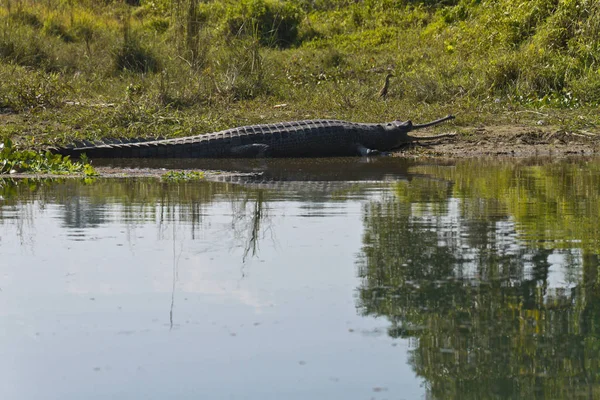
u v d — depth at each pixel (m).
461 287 11.12
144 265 12.36
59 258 12.80
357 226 15.61
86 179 24.38
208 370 8.28
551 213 17.19
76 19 61.31
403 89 45.72
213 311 10.11
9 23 53.16
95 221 16.23
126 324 9.63
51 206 18.30
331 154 32.81
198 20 53.00
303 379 8.04
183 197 19.91
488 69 45.84
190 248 13.56
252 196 20.12
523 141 34.47
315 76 50.09
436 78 45.78
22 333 9.36
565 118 37.81
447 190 21.30
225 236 14.66
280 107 41.81
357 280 11.46
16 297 10.69
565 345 8.91
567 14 49.06
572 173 25.44
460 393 7.69
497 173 25.75
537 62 45.66
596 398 7.49
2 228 15.40
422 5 69.06
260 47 55.47
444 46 56.06
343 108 41.59
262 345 8.95
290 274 11.83
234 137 31.56
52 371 8.26
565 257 12.80
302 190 21.42
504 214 17.08
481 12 59.88
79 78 45.53
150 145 31.00
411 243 13.95
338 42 63.47
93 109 37.16
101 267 12.26
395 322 9.66
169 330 9.41
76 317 9.89
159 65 49.47
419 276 11.70
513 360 8.45
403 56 54.12
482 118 38.56
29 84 39.47
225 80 44.50
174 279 11.55
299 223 15.98
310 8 75.88
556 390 7.73
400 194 20.53
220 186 22.47
